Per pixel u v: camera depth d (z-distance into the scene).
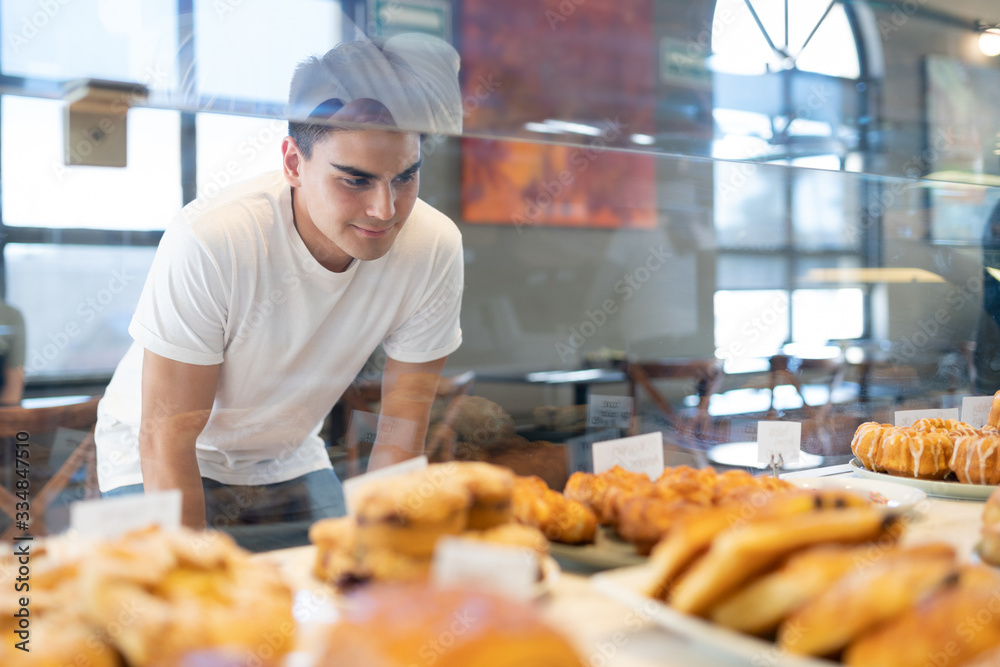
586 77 0.89
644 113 0.94
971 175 1.36
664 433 1.17
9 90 0.76
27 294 1.74
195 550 0.52
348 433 1.15
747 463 1.12
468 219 3.23
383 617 0.42
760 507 0.56
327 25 0.82
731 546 0.49
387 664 0.39
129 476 1.06
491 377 2.02
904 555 0.48
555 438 1.11
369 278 1.26
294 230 1.18
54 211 1.71
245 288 1.16
